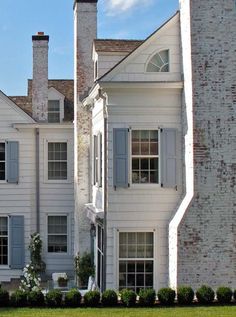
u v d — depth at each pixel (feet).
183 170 67.97
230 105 64.28
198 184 63.87
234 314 54.95
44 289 83.56
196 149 63.93
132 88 67.72
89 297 60.90
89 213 80.74
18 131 96.53
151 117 68.39
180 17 68.33
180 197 68.33
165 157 68.18
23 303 61.62
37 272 95.30
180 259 63.46
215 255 63.72
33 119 96.48
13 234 95.76
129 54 68.13
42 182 98.53
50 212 98.48
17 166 95.96
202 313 55.52
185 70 66.64
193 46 64.18
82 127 87.15
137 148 68.69
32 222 98.17
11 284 92.79
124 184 67.92
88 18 86.84
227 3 64.54
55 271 98.22
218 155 64.08
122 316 55.01
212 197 63.93
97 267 76.64
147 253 68.64
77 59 86.84
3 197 95.91
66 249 99.04
